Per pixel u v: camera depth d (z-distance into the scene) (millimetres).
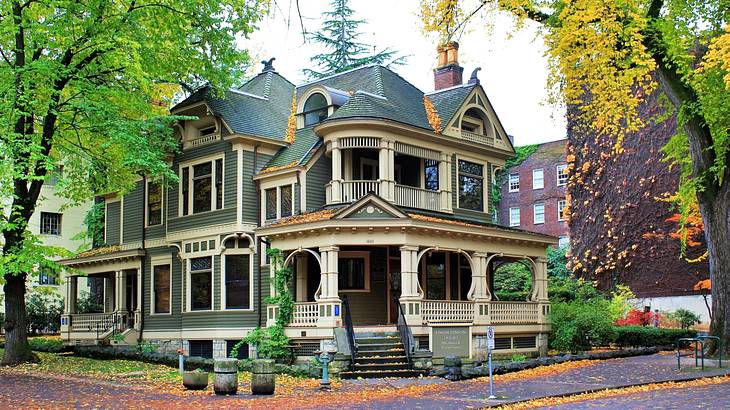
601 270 41156
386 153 27594
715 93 24500
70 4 23891
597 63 21672
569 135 43594
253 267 28656
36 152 23125
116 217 36156
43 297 46156
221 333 28844
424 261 29703
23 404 15852
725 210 24094
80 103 24156
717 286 24172
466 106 31094
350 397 17688
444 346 25203
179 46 26562
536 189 59406
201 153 30562
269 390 18234
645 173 39969
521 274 42312
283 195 28672
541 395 16984
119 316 33875
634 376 20094
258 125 30375
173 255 31750
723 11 24344
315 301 25422
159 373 23078
